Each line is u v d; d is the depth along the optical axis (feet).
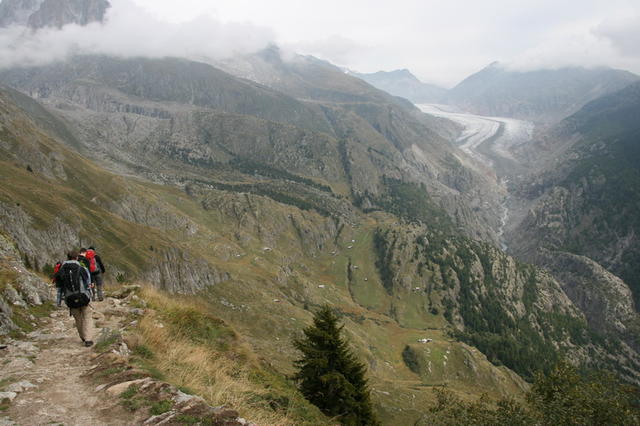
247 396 50.08
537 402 114.11
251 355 73.92
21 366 39.68
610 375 114.83
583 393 107.86
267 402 52.75
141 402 33.55
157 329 58.80
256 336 483.10
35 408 31.48
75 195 532.73
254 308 556.51
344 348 100.53
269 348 421.18
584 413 103.35
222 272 616.80
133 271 451.94
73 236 419.13
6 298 55.36
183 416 31.60
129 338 49.57
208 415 32.45
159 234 586.04
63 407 32.32
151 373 41.70
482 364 630.33
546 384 122.11
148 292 80.89
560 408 105.91
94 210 528.22
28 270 81.20
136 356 46.47
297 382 95.86
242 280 637.30
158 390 35.73
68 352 45.37
